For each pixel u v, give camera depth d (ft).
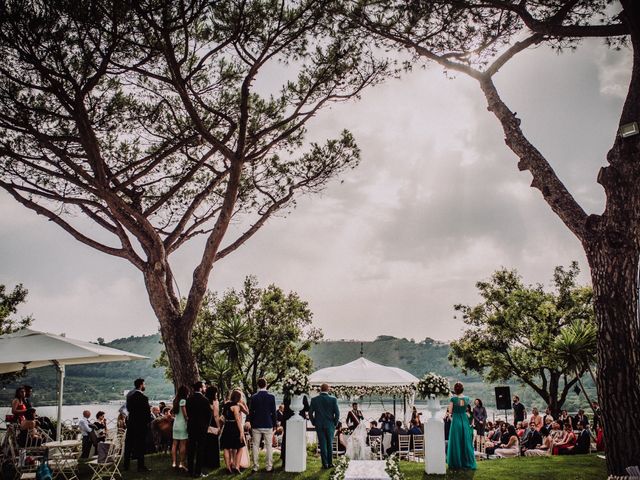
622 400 23.20
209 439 33.19
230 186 37.29
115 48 33.76
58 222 38.27
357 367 52.85
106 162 42.22
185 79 34.35
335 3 33.19
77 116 33.19
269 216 43.47
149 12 30.73
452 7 30.37
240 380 96.02
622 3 25.22
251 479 29.37
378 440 47.50
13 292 91.50
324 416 32.53
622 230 24.29
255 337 104.42
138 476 30.45
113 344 385.29
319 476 29.84
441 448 30.40
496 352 97.45
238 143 36.45
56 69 32.30
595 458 34.40
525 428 50.78
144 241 37.78
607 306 24.20
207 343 101.45
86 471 32.42
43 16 29.12
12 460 29.63
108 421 44.80
